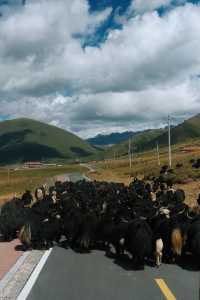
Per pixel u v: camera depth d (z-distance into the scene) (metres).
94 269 12.14
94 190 32.84
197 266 12.47
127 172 83.00
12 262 13.25
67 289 10.14
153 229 14.15
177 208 18.83
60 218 15.97
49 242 15.41
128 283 10.66
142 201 22.64
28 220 15.43
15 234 18.05
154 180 47.81
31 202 32.09
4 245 16.19
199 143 181.00
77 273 11.68
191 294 9.70
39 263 12.89
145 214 17.58
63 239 16.88
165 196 27.30
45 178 95.50
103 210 19.64
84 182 42.56
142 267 12.30
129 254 14.17
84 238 14.62
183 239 13.17
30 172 147.25
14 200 18.94
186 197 33.91
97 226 14.99
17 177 116.69
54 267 12.40
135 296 9.57
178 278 11.13
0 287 10.23
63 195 28.84
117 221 14.62
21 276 11.41
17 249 15.34
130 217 15.78
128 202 22.50
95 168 148.75
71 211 16.38
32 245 15.17
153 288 10.20
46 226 15.32
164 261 13.05
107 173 94.75
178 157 102.19
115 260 13.33
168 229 13.00
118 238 13.80
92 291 9.97
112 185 36.22
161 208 18.88
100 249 14.99
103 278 11.15
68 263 12.91
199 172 46.91
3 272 11.92
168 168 60.88
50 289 10.14
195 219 14.23
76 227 15.05
